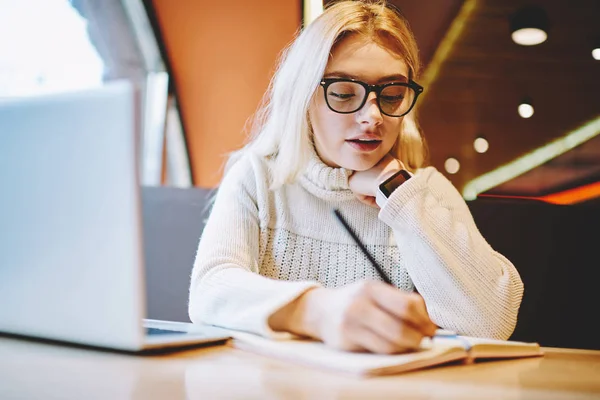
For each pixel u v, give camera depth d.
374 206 1.24
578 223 1.60
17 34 4.31
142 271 0.54
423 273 1.07
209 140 5.04
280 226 1.26
